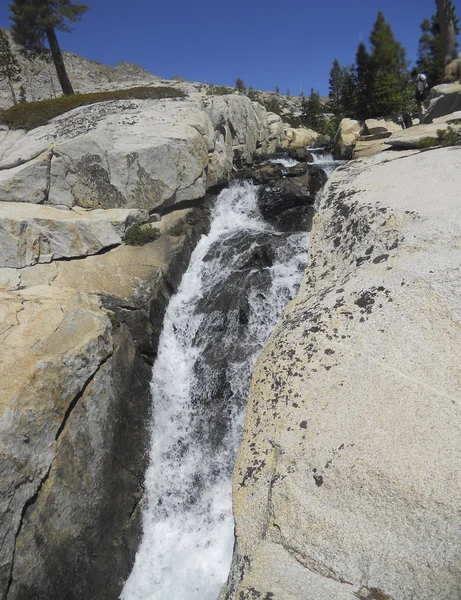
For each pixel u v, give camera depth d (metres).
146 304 11.73
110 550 8.49
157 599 8.48
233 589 4.68
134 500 9.36
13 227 11.84
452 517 4.09
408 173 9.60
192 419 10.98
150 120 17.30
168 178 15.30
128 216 14.19
